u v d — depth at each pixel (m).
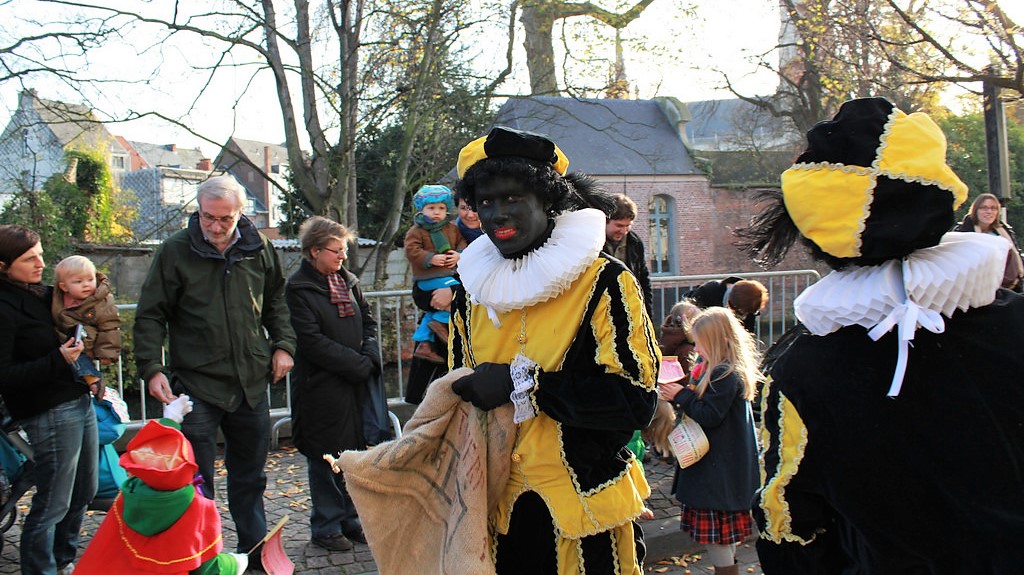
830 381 1.70
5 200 12.65
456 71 11.59
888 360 1.66
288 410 6.47
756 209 1.99
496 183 2.28
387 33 10.91
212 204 3.74
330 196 11.17
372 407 4.40
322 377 4.16
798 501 1.77
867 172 1.67
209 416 3.81
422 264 4.56
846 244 1.68
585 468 2.31
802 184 1.75
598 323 2.28
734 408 3.94
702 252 27.91
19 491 3.88
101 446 4.27
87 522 4.65
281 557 3.68
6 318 3.52
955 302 1.61
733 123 29.34
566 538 2.30
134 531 2.93
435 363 4.57
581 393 2.21
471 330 2.53
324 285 4.23
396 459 2.36
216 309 3.80
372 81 11.07
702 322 4.00
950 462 1.57
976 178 19.77
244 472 4.00
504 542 2.42
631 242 4.79
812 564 1.83
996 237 1.67
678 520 4.74
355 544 4.39
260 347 3.96
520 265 2.33
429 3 10.83
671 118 28.62
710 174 27.75
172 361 3.82
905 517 1.61
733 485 3.88
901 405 1.62
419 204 4.67
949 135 19.48
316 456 4.20
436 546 2.39
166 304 3.78
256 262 3.98
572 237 2.27
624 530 2.37
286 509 4.97
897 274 1.70
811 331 1.80
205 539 3.06
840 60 12.36
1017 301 1.69
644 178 27.08
